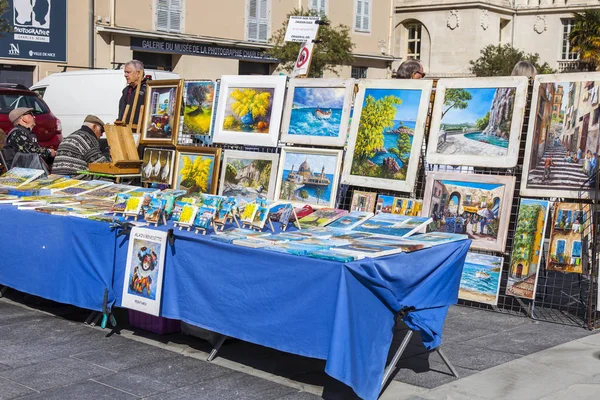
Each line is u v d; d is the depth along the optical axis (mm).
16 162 8914
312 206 7141
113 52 23641
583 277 7453
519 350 5715
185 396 4680
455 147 6984
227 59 26969
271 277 4762
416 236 5406
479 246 6832
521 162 7012
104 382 4879
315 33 10867
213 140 7926
